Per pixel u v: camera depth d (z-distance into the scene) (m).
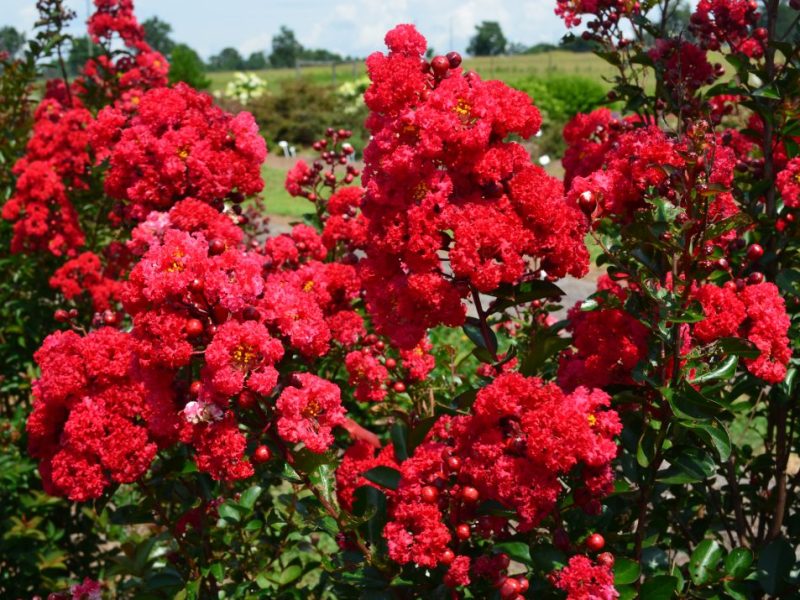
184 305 2.65
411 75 2.57
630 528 3.13
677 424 2.62
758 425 6.14
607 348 2.67
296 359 3.22
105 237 6.34
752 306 2.68
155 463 3.43
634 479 2.68
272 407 2.76
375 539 2.75
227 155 3.98
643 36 4.21
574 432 2.24
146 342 2.62
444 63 2.65
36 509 4.72
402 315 2.72
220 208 4.06
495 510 2.44
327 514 2.80
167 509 3.91
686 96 3.86
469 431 2.49
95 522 4.94
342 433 3.95
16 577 4.63
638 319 2.58
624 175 2.70
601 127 4.36
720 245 3.08
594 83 27.80
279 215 16.91
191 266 2.60
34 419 2.86
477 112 2.51
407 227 2.62
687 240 2.43
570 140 4.44
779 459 3.51
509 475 2.29
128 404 2.74
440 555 2.40
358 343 3.98
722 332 2.64
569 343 2.82
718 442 2.40
